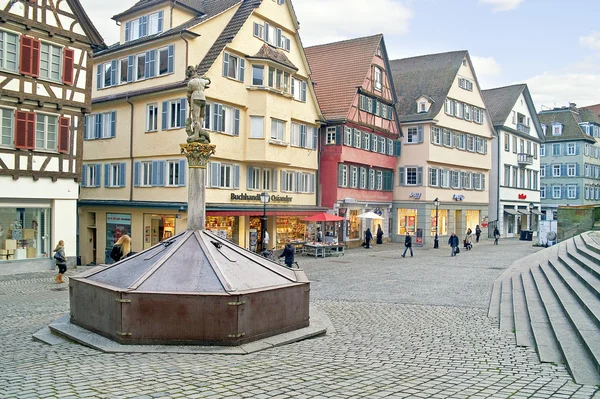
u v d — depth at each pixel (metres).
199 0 32.34
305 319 11.08
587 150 72.31
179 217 27.56
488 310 14.37
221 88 28.06
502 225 54.69
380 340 10.55
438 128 44.53
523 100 58.91
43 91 22.50
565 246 22.89
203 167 11.55
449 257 31.67
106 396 6.59
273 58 30.11
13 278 20.73
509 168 55.72
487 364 8.49
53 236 23.22
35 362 8.40
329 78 39.59
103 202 30.80
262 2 30.67
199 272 10.06
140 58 29.72
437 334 11.20
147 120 29.20
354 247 39.31
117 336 9.44
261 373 7.74
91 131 32.50
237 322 9.37
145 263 10.48
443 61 47.97
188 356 8.80
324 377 7.56
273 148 30.70
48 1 22.58
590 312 10.07
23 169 21.89
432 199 44.00
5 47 21.19
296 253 33.19
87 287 10.38
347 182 38.00
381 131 41.41
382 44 41.12
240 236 30.64
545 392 6.82
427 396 6.68
